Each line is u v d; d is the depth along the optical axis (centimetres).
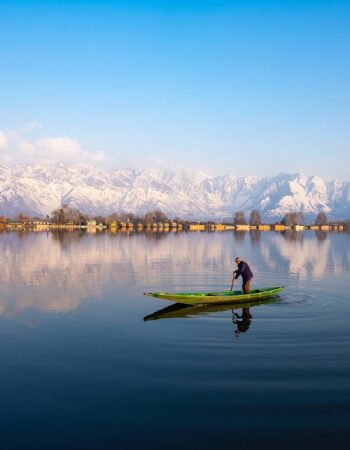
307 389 1528
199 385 1562
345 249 8131
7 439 1246
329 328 2291
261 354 1880
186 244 9531
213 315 2602
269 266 5181
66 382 1594
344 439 1235
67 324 2395
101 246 8500
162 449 1199
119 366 1742
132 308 2798
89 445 1217
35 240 10588
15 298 3091
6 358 1841
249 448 1201
